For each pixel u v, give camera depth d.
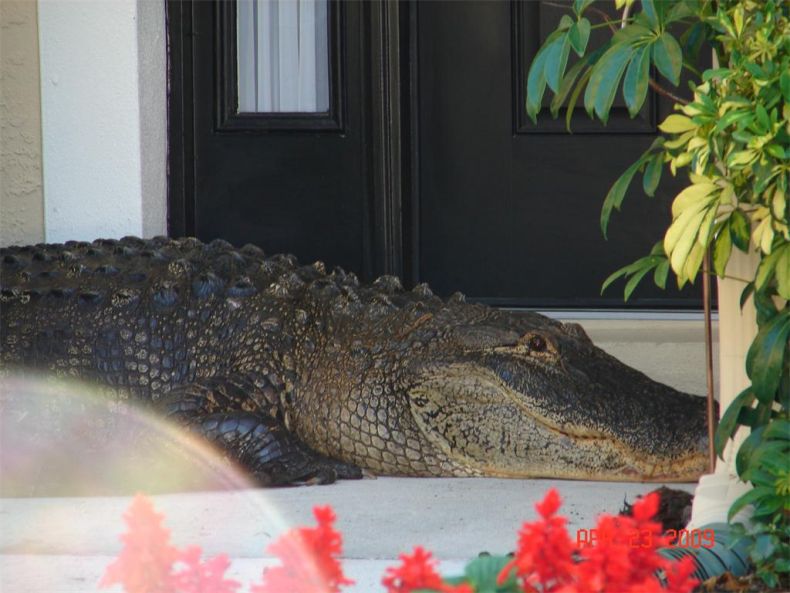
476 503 8.80
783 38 6.15
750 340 7.34
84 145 11.61
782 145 6.12
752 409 6.91
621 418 9.28
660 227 12.26
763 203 6.49
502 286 12.52
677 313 12.09
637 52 6.36
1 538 7.98
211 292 10.63
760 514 6.44
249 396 10.11
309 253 12.70
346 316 10.42
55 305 10.60
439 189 12.55
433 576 4.06
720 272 6.77
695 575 6.33
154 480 9.68
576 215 12.40
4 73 11.60
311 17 12.73
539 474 9.61
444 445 9.82
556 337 9.77
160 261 10.94
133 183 11.62
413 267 12.62
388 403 9.98
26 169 11.67
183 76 12.59
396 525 8.12
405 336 10.09
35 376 10.44
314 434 10.23
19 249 11.43
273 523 8.21
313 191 12.66
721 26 6.45
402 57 12.48
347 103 12.57
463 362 9.68
